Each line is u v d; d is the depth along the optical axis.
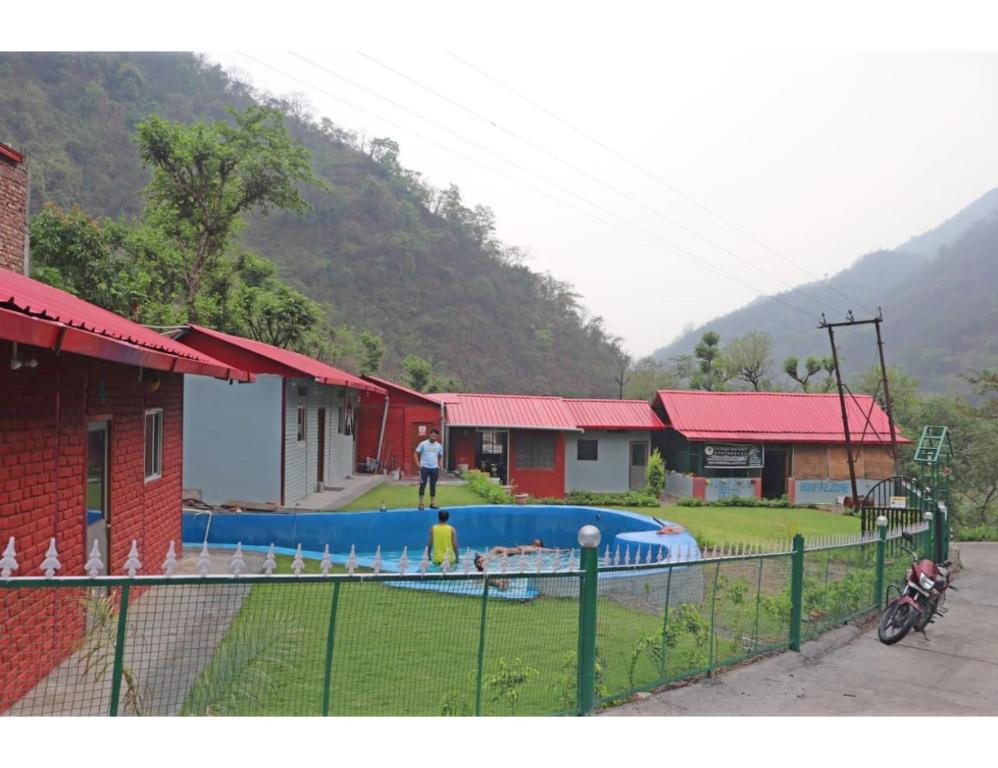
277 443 15.64
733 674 7.29
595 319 117.25
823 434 30.52
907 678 7.65
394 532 15.84
